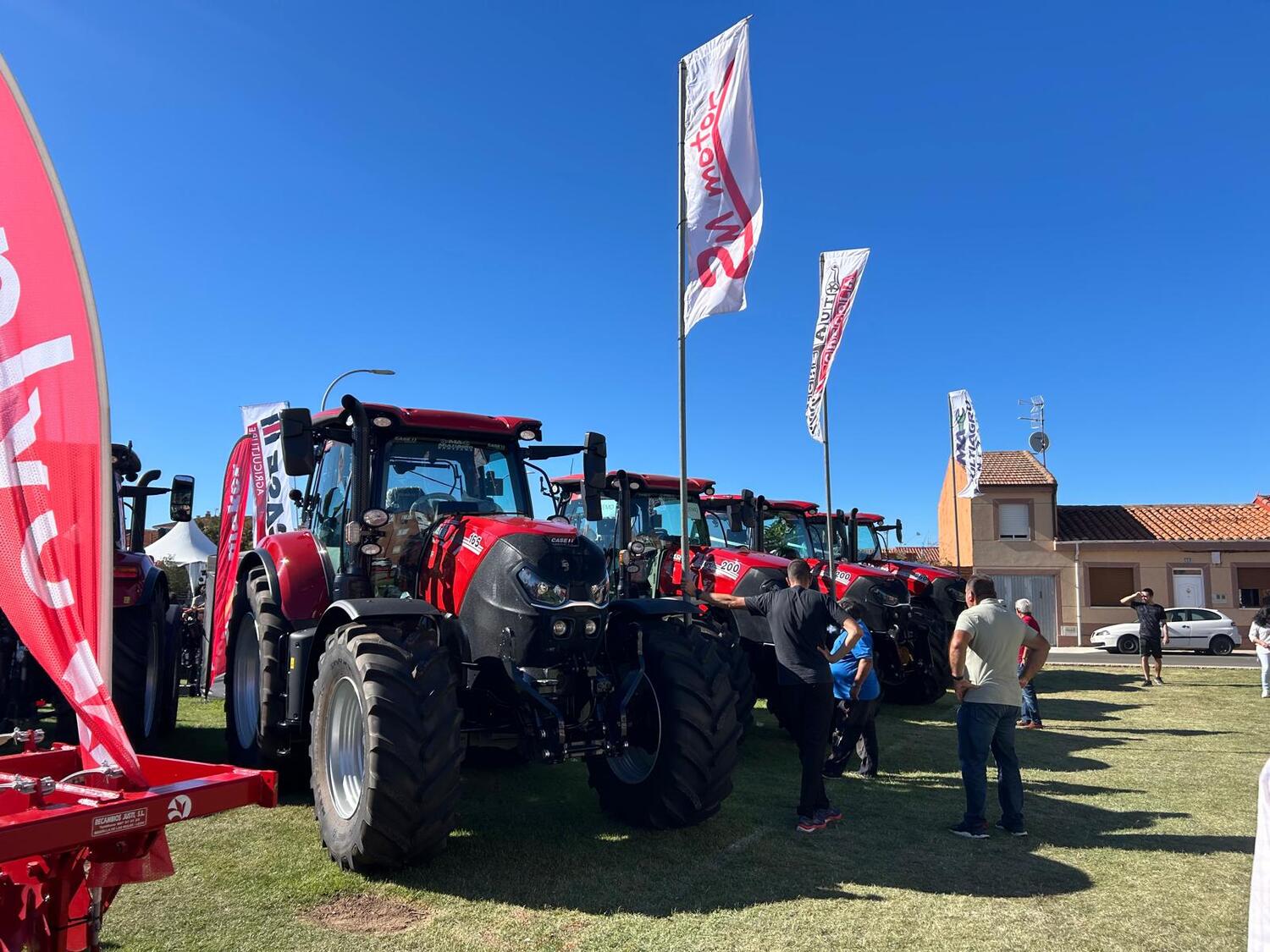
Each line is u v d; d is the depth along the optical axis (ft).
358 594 16.33
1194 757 24.63
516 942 11.19
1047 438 92.38
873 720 21.97
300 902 12.17
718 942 11.43
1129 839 16.56
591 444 18.75
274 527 32.35
